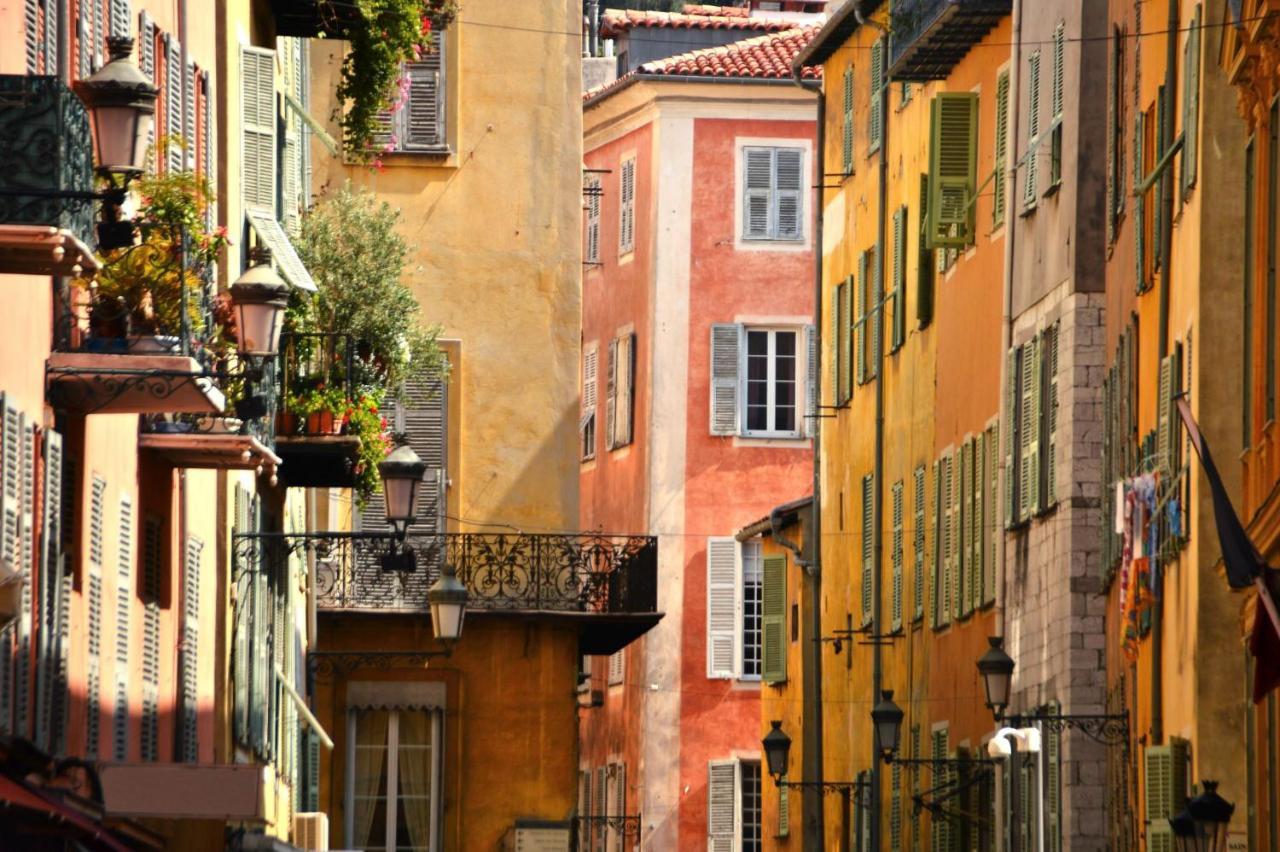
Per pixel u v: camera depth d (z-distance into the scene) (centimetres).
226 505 3750
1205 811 3203
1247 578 2817
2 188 2158
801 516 7556
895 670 6419
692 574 8569
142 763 2425
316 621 5084
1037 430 4944
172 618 3266
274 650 4291
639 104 8788
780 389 8656
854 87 7112
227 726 3756
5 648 2273
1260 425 3369
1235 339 3619
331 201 4594
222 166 3700
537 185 5316
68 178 2189
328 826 4959
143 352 2611
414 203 5291
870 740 6600
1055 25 4950
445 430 5250
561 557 5138
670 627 8538
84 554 2673
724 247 8656
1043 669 4856
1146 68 4197
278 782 4394
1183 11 3875
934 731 5928
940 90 6141
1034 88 5138
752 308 8650
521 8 5325
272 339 2828
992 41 5644
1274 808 3300
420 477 4069
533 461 5262
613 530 8919
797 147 8675
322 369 4244
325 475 4272
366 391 4338
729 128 8669
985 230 5609
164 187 2748
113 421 2855
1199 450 2870
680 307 8650
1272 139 3294
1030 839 4841
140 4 2983
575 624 5147
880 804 6178
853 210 7125
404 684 5131
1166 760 3769
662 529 8575
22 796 2083
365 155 4631
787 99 8662
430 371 5169
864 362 6925
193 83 3384
